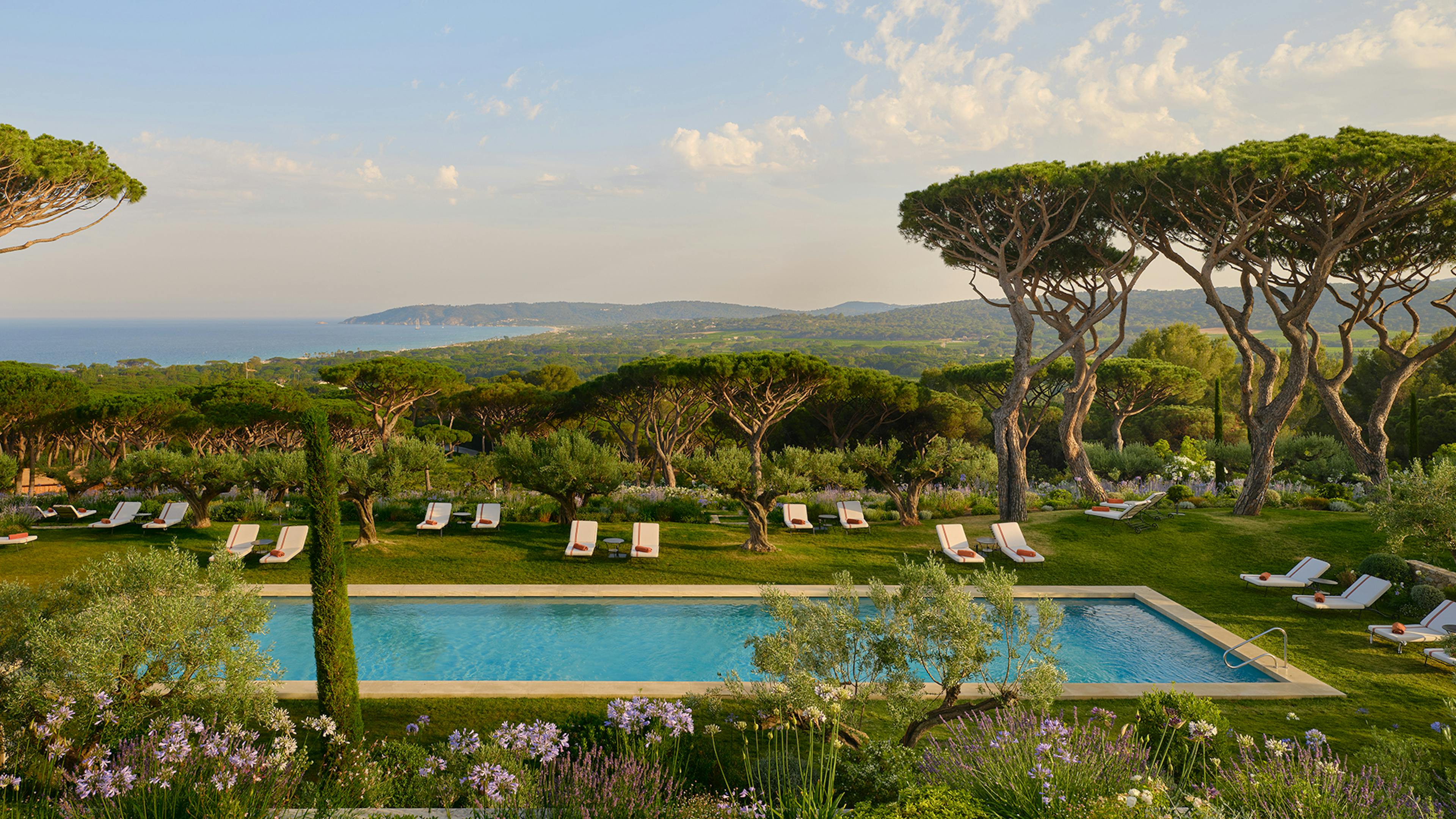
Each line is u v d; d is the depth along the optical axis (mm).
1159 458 30203
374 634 13414
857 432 37281
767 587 8602
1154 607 14734
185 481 19844
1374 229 19984
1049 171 19875
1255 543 17734
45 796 5445
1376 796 5578
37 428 30484
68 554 17281
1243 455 30125
